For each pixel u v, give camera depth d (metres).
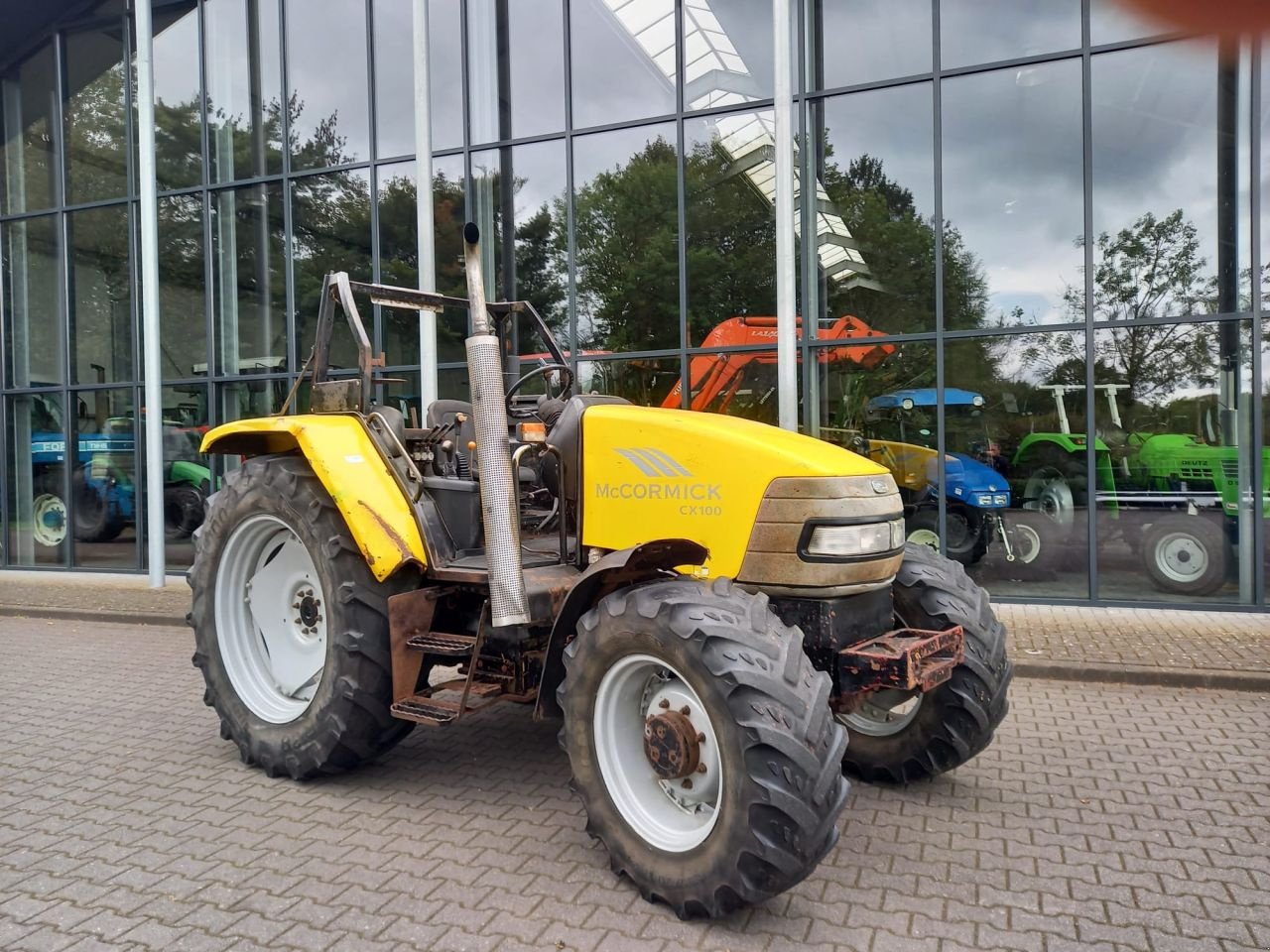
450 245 10.05
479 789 4.11
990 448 8.27
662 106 9.27
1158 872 3.29
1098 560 8.02
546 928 2.88
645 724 3.13
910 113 8.45
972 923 2.92
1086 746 4.70
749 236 8.98
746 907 2.99
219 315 11.02
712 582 3.12
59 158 11.51
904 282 8.50
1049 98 8.07
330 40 10.52
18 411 11.77
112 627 8.22
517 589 3.49
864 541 3.38
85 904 3.08
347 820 3.76
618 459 3.74
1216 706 5.38
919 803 3.94
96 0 11.23
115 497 11.28
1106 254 8.01
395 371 10.09
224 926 2.93
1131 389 7.97
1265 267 7.65
